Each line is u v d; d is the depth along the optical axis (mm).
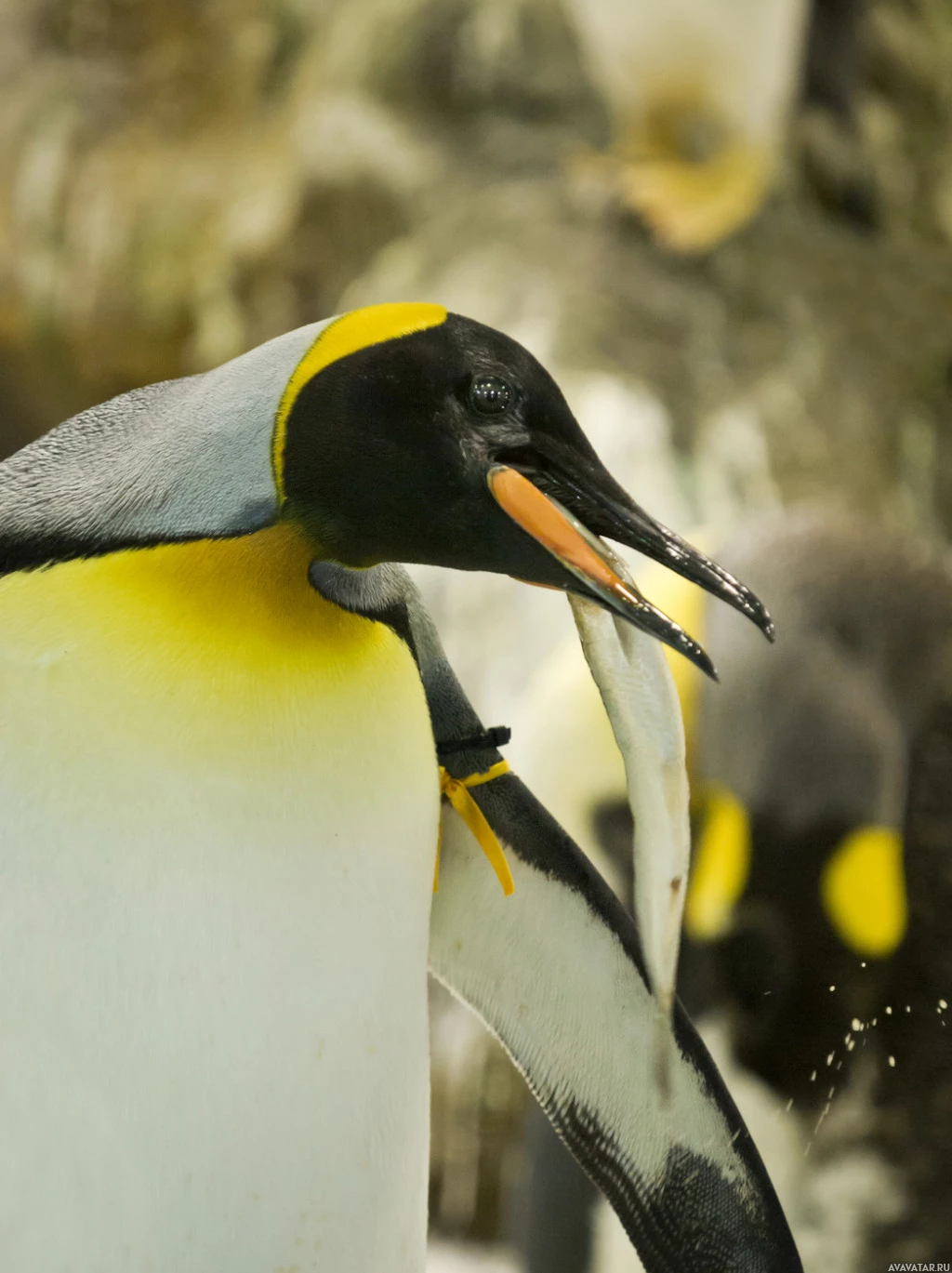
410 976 3154
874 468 11391
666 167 12062
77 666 2895
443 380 2898
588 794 5957
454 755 3553
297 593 3057
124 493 3053
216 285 15766
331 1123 3020
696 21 11398
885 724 5297
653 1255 3754
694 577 2988
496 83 15164
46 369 17641
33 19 17906
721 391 11031
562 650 6734
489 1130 8633
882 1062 5184
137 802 2846
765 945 5223
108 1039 2801
